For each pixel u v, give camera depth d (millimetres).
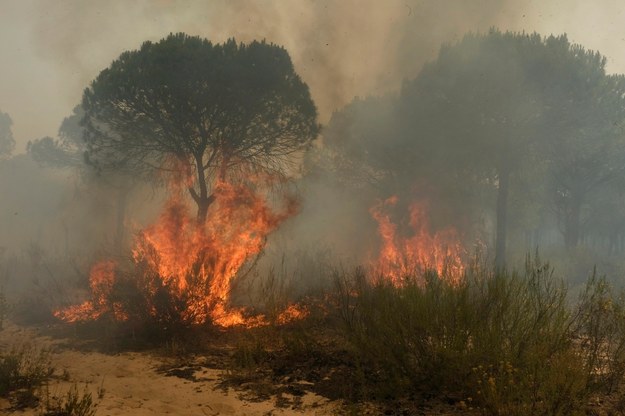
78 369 6562
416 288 6453
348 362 6625
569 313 6121
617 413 4781
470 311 5723
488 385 4902
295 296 11094
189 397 5559
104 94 12398
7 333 8758
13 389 5441
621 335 5863
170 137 12766
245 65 12633
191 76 12062
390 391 5453
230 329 8930
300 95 13430
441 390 5504
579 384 4723
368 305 6965
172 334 8289
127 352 7555
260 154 13664
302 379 6117
